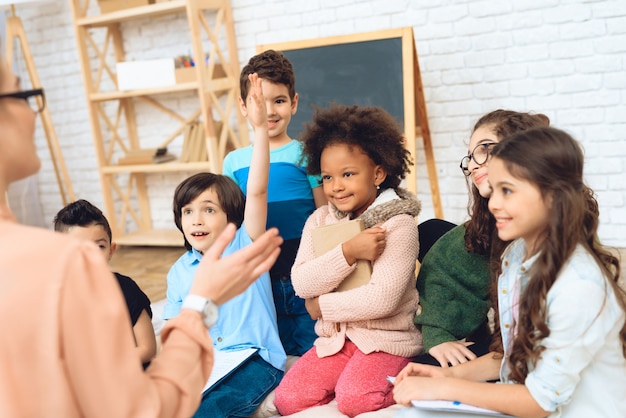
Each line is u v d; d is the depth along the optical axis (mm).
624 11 2764
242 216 1803
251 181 1691
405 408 1225
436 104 3203
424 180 3355
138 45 3898
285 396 1521
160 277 3299
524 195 1021
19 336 634
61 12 4012
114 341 680
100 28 3975
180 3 3295
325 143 1604
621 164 2914
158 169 3695
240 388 1527
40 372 647
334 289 1574
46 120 3832
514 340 1095
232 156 2131
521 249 1169
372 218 1578
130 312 1615
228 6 3529
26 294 637
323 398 1531
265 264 849
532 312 1025
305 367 1580
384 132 1587
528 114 1396
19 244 667
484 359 1272
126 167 3787
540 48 2945
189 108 3859
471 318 1499
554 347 1013
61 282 646
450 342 1442
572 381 1011
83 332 660
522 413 1048
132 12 3484
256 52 3443
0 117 709
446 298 1503
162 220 4152
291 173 2004
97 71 4043
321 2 3342
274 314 1772
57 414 660
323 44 3057
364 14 3258
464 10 3047
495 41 3020
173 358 772
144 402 698
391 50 2906
